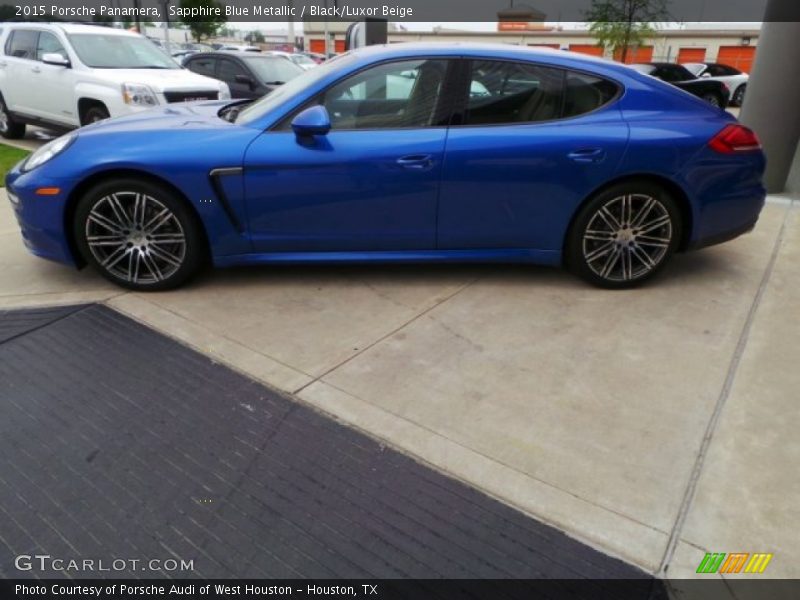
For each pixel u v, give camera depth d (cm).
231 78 914
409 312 333
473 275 383
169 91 696
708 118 345
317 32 4231
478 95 330
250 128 327
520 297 353
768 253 432
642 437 234
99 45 761
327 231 338
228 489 204
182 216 330
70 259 343
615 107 338
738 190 350
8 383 257
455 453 224
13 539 183
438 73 329
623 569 179
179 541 184
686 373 278
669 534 191
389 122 329
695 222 351
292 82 363
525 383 268
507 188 333
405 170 325
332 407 249
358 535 188
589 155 329
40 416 237
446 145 324
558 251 355
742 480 212
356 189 327
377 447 227
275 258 345
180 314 324
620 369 280
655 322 326
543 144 327
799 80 563
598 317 330
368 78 327
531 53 337
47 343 290
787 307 346
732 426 241
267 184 323
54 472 209
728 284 376
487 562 181
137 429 231
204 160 318
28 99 791
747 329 319
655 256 360
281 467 215
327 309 334
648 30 2334
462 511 199
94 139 329
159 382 262
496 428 238
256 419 240
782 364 286
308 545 184
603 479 212
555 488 208
